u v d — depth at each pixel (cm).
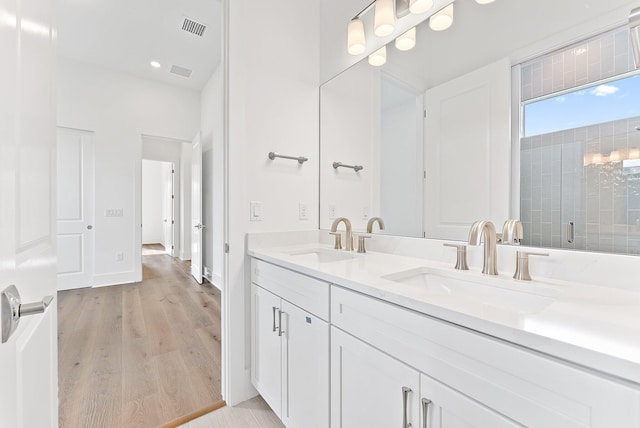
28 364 61
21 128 57
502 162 111
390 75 155
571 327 55
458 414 65
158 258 612
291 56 183
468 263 116
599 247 86
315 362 112
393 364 80
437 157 134
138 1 263
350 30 163
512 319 59
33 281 66
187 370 189
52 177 84
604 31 87
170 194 666
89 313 286
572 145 93
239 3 161
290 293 127
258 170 169
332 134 187
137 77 404
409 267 115
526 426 54
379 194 161
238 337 160
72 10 273
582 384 48
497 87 113
